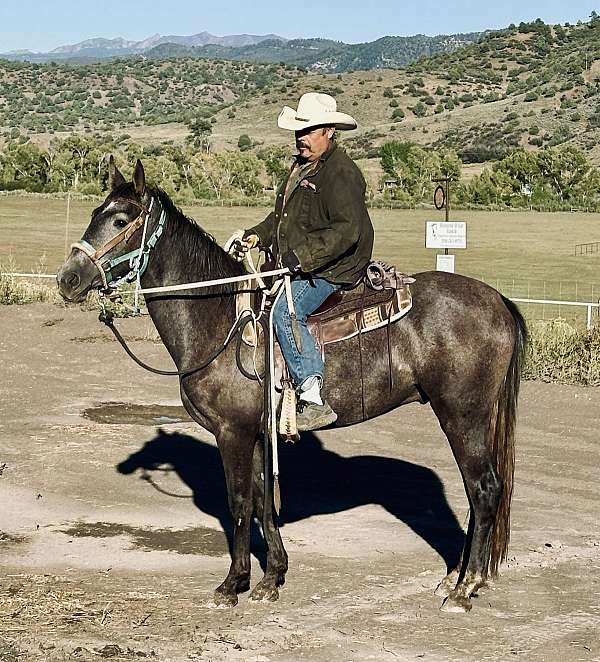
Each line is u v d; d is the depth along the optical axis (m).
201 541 7.70
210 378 6.27
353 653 5.57
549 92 198.62
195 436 11.09
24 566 7.07
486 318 6.30
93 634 5.82
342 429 11.59
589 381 14.20
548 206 86.12
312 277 6.18
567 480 9.58
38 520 8.20
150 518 8.28
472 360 6.22
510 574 6.95
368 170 114.12
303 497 8.92
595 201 90.19
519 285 36.81
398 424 11.85
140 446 10.64
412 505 8.67
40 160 87.88
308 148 6.13
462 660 5.49
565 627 5.99
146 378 14.41
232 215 62.56
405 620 6.07
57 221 56.38
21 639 5.72
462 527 8.06
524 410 12.66
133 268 6.22
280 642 5.72
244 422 6.28
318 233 6.15
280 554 6.49
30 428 11.38
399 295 6.28
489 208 85.06
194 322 6.32
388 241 54.28
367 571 6.98
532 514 8.46
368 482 9.41
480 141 168.75
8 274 22.25
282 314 6.13
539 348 15.28
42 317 18.72
